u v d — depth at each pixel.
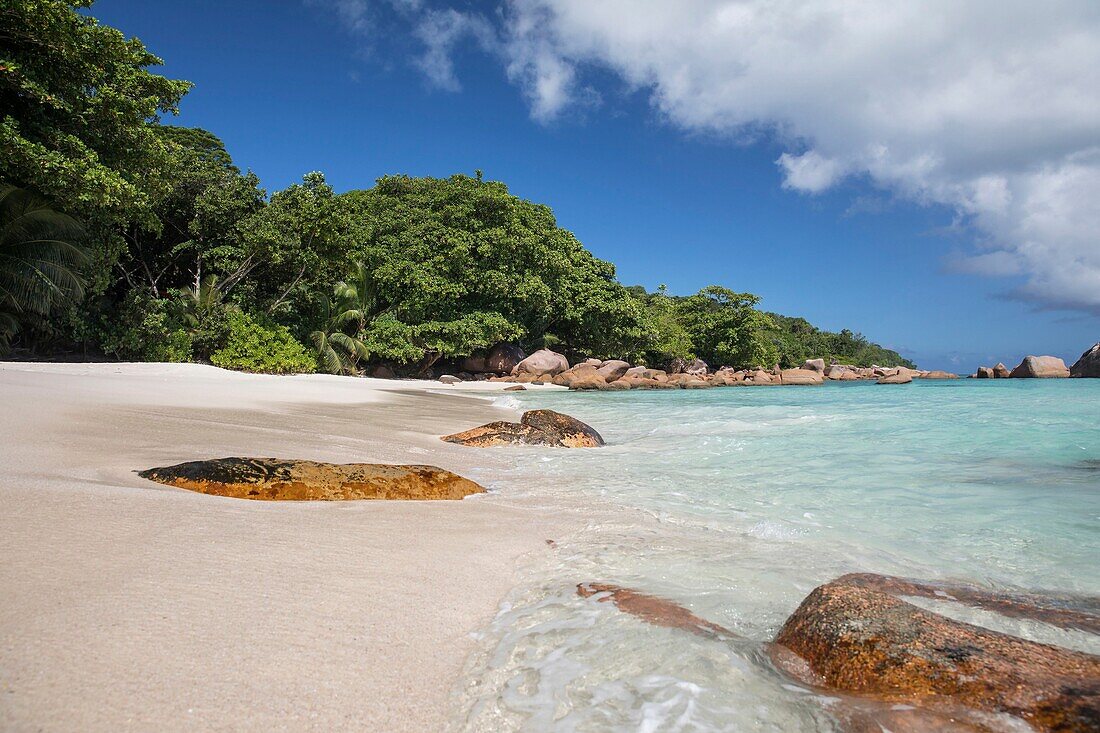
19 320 20.17
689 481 5.95
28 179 16.47
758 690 1.99
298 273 28.20
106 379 12.24
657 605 2.71
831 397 21.23
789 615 2.73
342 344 32.12
